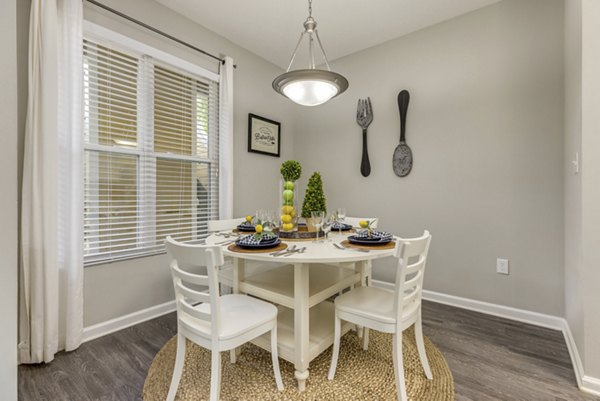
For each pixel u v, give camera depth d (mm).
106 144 2125
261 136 3396
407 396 1437
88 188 2045
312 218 1790
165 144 2506
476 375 1610
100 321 2090
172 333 2121
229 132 2902
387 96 2996
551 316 2180
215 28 2791
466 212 2539
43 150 1699
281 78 1828
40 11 1701
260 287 1722
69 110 1846
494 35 2389
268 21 2672
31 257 1694
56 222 1769
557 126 2139
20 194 1702
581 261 1520
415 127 2809
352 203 3291
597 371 1466
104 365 1717
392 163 2963
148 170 2373
